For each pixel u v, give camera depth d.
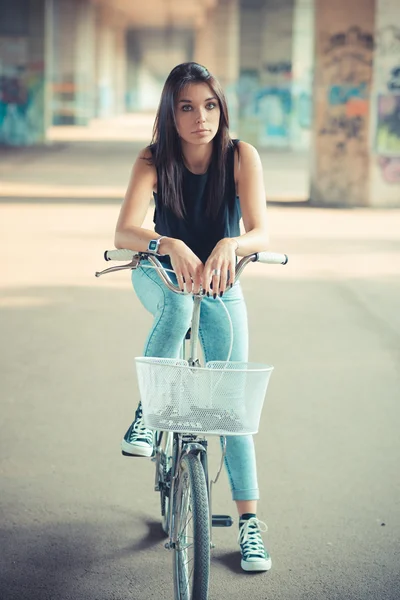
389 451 5.83
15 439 5.95
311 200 21.36
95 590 4.09
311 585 4.16
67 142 45.06
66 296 10.45
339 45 20.38
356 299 10.52
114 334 8.73
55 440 5.94
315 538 4.63
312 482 5.33
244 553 4.30
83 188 23.75
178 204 4.01
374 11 19.91
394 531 4.73
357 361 7.91
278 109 44.81
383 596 4.07
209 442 6.03
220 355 4.07
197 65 3.89
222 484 5.32
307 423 6.33
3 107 43.12
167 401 3.49
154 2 67.94
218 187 4.00
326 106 20.77
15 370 7.51
